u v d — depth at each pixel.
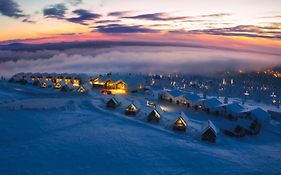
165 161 40.72
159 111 67.19
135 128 58.88
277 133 69.81
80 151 42.44
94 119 63.62
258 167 42.09
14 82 121.88
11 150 41.03
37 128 53.34
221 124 66.00
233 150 50.78
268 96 141.12
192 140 54.25
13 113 63.34
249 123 65.62
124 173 35.72
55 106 71.94
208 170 38.66
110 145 46.12
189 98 88.69
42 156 39.47
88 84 105.38
